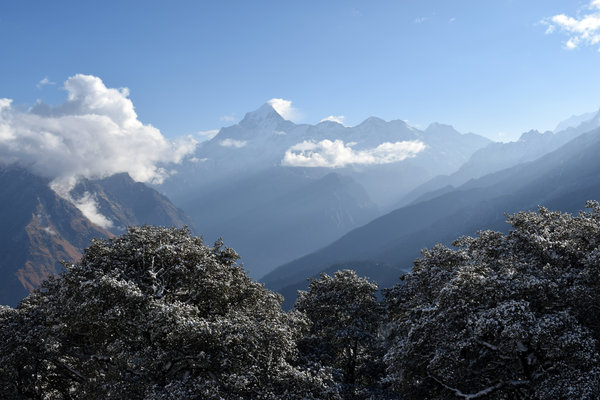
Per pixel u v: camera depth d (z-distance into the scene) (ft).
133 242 95.35
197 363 77.66
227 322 78.28
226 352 77.41
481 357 79.30
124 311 76.02
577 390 59.72
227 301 98.32
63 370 106.52
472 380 81.20
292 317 102.06
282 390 79.87
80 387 99.76
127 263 91.86
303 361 109.19
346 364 135.23
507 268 77.30
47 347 89.76
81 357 98.27
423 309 81.30
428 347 80.53
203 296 94.99
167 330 71.77
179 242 96.58
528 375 72.79
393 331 119.34
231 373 77.71
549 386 63.62
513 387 75.25
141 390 76.38
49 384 111.04
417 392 88.33
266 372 81.61
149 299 80.23
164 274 90.38
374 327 133.28
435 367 75.97
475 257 100.32
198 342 75.82
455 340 75.56
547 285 69.41
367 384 129.39
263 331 80.84
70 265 84.58
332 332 127.75
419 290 110.93
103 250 91.30
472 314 72.49
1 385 93.81
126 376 80.59
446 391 82.84
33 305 106.01
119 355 77.61
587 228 80.64
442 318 77.66
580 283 70.79
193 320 73.46
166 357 75.56
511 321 64.28
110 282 73.15
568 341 60.44
